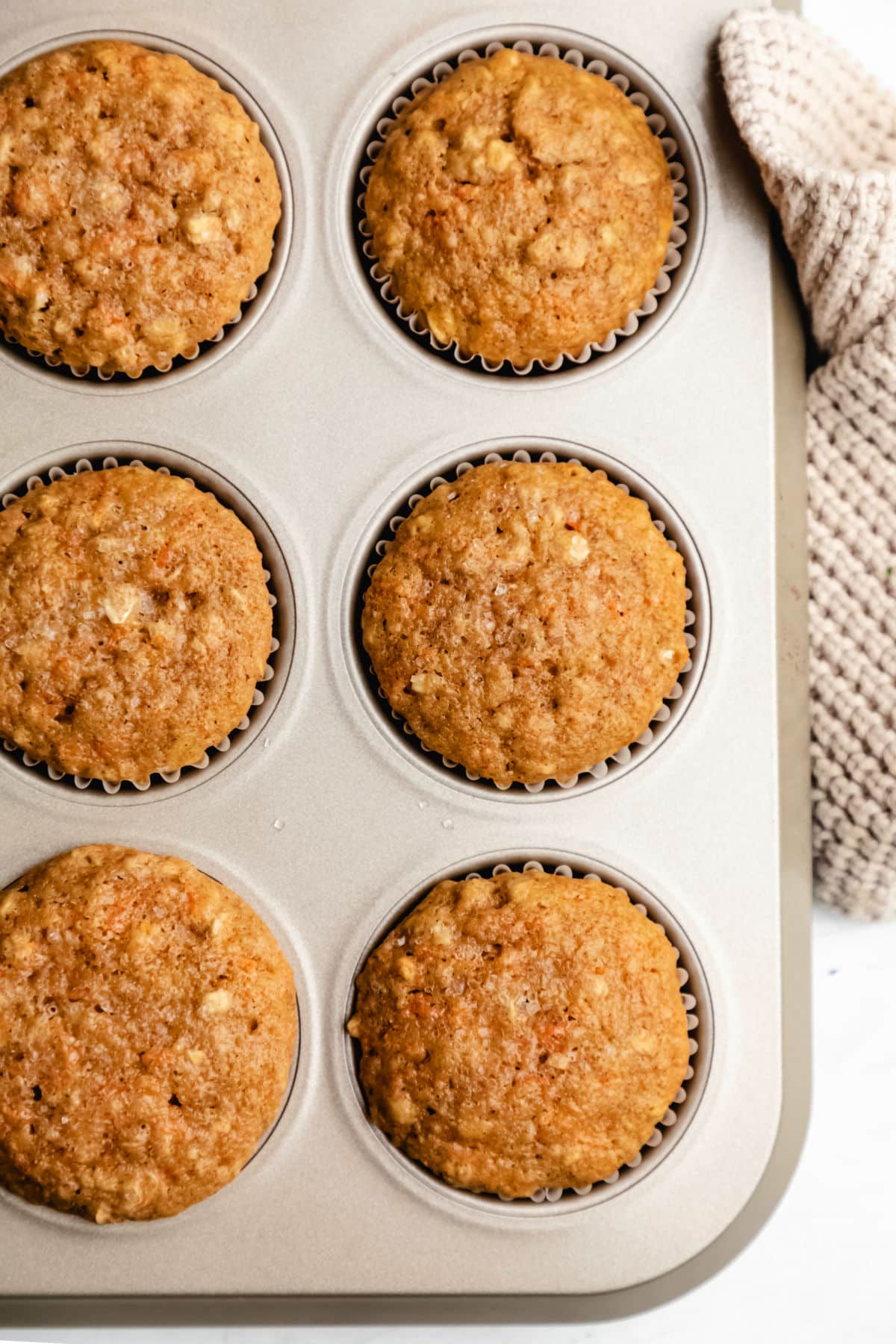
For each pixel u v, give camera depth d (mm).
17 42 404
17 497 409
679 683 409
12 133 396
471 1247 398
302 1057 403
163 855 404
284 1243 397
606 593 399
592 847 406
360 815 406
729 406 407
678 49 405
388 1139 400
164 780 409
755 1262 437
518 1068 392
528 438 408
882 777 416
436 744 405
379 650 404
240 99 406
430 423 408
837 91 406
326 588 407
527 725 398
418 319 408
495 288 400
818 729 419
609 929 397
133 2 404
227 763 406
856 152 411
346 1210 398
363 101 406
